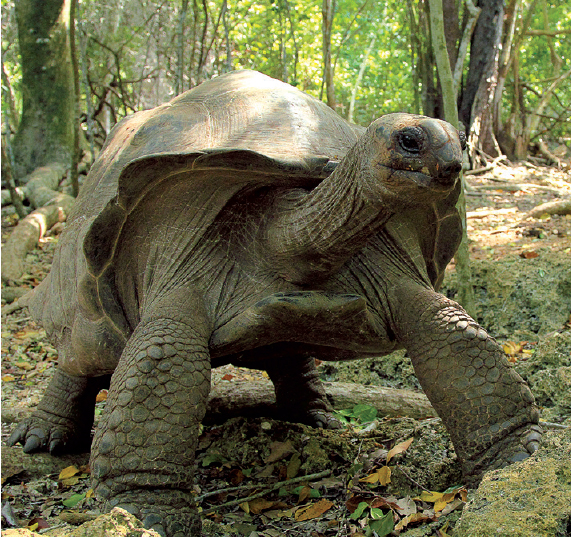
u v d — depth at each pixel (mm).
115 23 9758
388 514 1903
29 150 8281
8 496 2387
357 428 2943
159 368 1916
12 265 5820
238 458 2656
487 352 2059
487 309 4121
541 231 5629
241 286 2141
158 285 2150
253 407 3141
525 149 9758
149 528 1785
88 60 9305
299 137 2168
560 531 1470
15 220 7234
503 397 2018
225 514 2184
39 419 2912
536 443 1938
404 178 1597
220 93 2518
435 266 2473
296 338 2117
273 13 8570
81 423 2947
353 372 3699
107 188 2488
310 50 9391
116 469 1856
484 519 1543
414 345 2131
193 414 1923
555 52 11391
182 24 5406
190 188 2098
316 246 1968
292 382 3074
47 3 8156
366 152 1679
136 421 1872
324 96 10273
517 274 4227
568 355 3139
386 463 2316
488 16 8773
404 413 3096
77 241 2518
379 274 2236
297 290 2117
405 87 11508
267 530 2021
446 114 3545
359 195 1764
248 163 1955
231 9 8633
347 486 2250
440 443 2285
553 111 11695
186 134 2271
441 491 2139
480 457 2002
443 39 3471
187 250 2137
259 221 2148
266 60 8938
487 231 5930
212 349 2082
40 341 4582
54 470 2756
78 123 7891
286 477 2443
